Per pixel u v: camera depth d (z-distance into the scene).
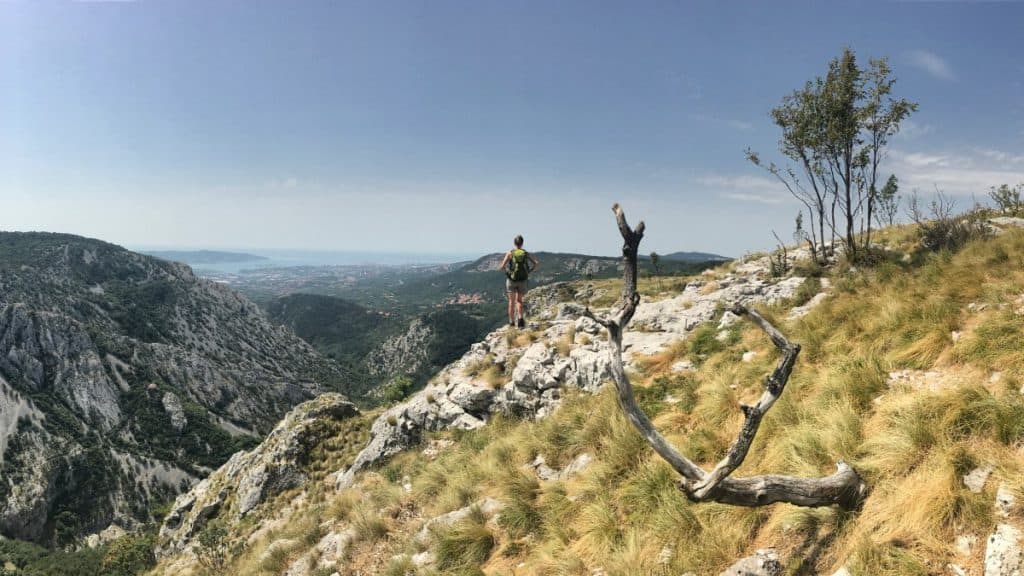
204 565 20.48
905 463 4.60
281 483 30.17
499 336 17.44
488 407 14.69
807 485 4.34
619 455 7.33
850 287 11.63
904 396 5.64
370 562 8.97
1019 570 3.22
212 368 174.75
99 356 154.12
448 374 17.70
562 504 7.19
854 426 5.54
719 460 6.54
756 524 5.02
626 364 11.61
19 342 143.62
